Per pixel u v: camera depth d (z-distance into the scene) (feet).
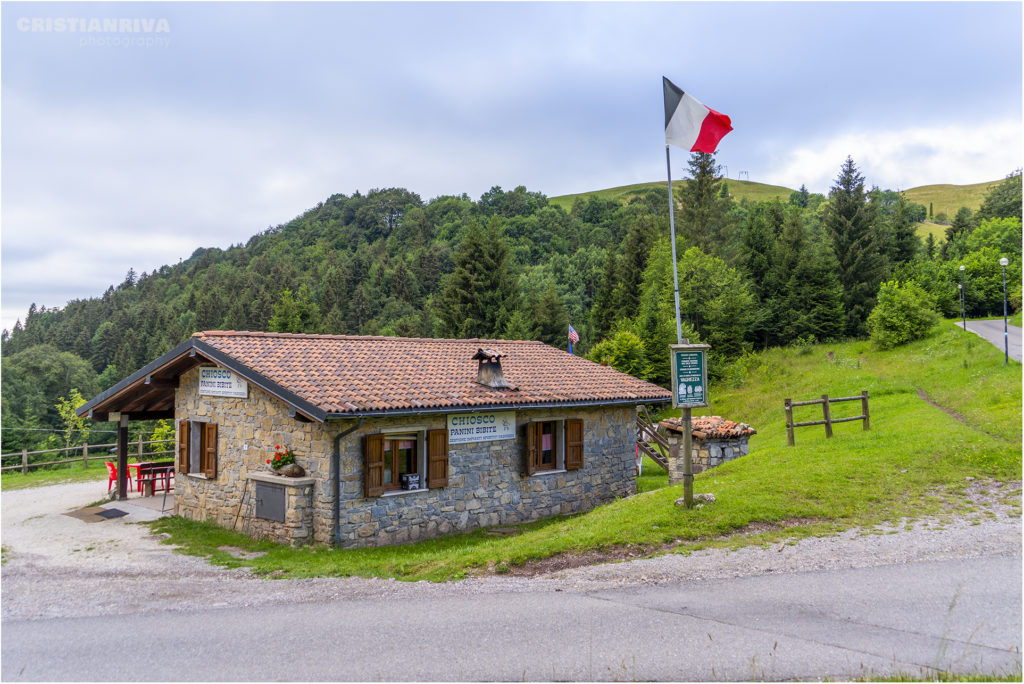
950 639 22.57
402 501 45.93
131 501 59.47
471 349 64.85
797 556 31.94
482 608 27.04
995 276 170.91
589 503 59.00
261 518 45.39
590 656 21.85
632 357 133.08
